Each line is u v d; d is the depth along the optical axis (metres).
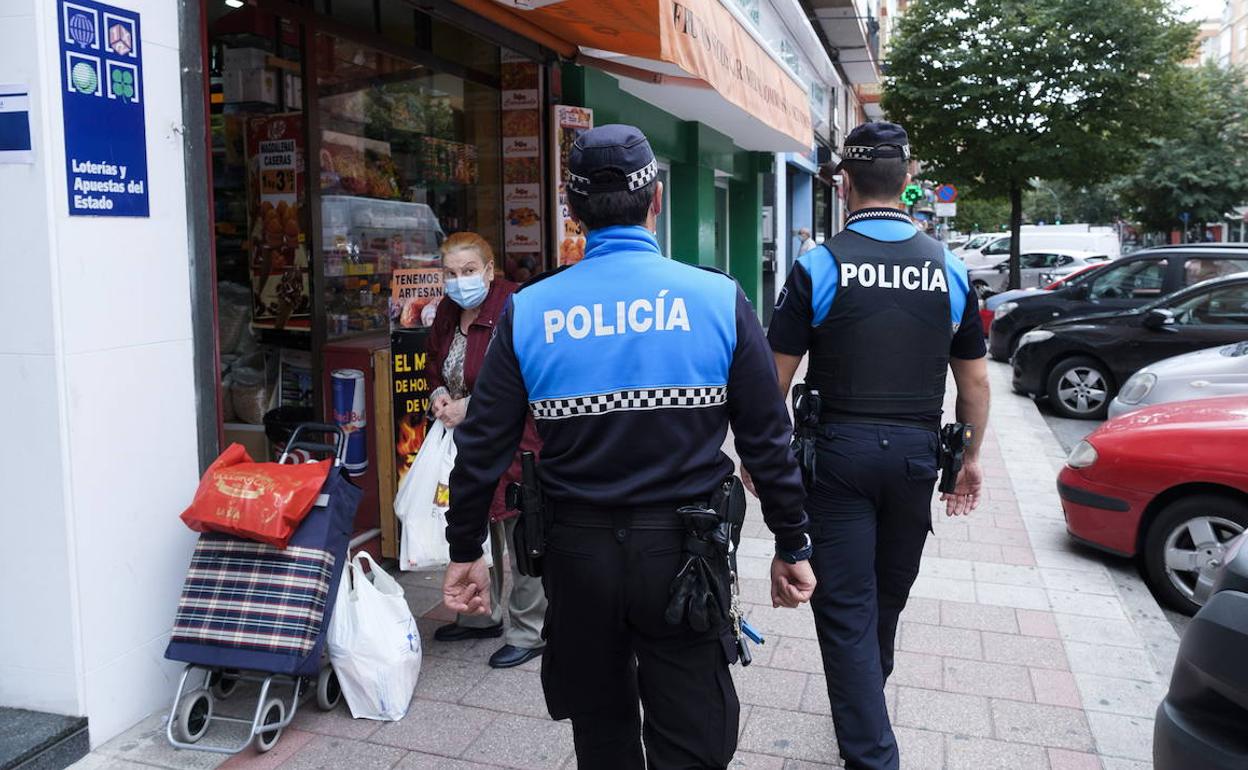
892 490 2.95
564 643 2.22
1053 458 8.17
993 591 4.98
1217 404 5.28
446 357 4.18
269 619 3.38
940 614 4.66
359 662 3.57
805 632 4.43
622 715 2.32
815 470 2.94
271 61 5.20
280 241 5.27
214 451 3.80
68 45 3.16
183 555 3.66
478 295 4.05
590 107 7.62
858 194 3.10
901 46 21.34
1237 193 36.94
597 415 2.13
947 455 3.08
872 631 2.96
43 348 3.18
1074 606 4.77
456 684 3.92
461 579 2.33
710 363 2.14
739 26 7.14
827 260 2.96
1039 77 20.14
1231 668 2.30
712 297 2.17
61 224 3.16
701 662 2.17
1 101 3.13
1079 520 5.39
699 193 11.39
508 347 2.21
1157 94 19.70
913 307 2.94
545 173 7.19
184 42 3.62
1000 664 4.10
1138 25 19.27
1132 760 3.33
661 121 10.12
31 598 3.29
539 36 6.33
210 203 3.77
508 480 4.16
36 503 3.24
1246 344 7.18
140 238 3.46
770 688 3.88
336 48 5.42
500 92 7.20
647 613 2.13
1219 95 37.06
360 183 5.66
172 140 3.58
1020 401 11.05
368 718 3.63
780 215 16.86
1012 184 21.44
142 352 3.48
